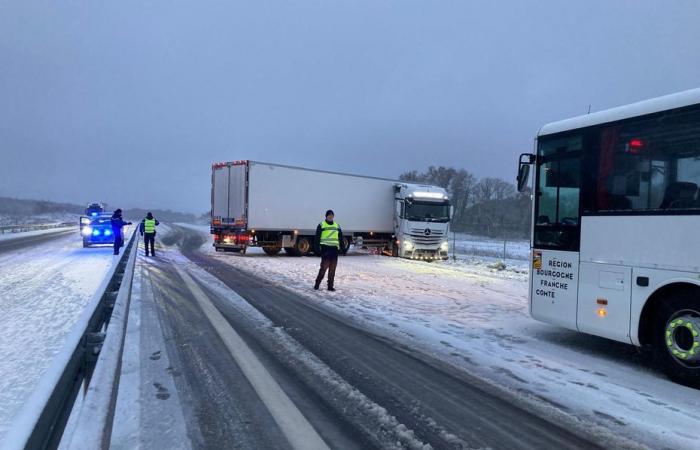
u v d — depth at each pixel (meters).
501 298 11.27
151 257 19.62
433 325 8.04
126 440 3.69
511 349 6.66
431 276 15.67
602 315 6.14
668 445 3.83
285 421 4.11
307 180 22.25
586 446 3.79
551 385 5.20
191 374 5.24
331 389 4.90
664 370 5.54
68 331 6.91
